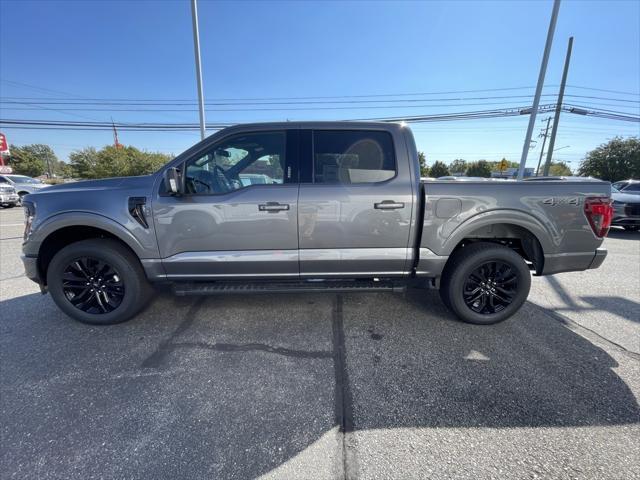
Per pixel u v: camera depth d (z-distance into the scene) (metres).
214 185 2.80
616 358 2.51
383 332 2.91
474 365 2.42
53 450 1.67
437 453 1.65
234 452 1.66
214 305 3.46
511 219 2.79
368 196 2.73
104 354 2.56
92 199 2.73
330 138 2.81
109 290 2.99
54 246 3.00
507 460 1.61
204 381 2.23
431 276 2.91
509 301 3.00
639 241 7.71
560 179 3.01
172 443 1.71
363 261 2.82
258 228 2.74
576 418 1.89
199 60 9.47
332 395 2.09
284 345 2.70
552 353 2.58
